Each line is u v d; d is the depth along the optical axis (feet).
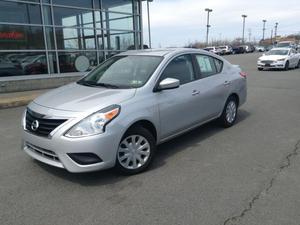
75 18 46.88
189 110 17.29
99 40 50.29
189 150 17.35
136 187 13.04
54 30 44.52
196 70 18.44
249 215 10.84
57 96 14.75
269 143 18.34
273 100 32.22
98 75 17.38
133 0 53.88
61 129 12.62
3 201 12.09
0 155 17.11
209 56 20.07
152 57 17.02
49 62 44.50
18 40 41.04
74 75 46.96
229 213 10.98
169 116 15.87
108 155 13.01
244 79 23.00
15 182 13.66
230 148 17.58
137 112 13.99
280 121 23.39
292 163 15.29
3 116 27.48
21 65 41.55
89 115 12.72
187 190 12.69
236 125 22.38
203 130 21.15
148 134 14.61
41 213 11.22
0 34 39.24
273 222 10.43
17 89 40.57
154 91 15.20
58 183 13.50
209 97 18.92
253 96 34.83
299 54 75.92
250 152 16.92
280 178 13.65
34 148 13.84
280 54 71.15
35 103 14.69
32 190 12.92
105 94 14.29
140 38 55.98
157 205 11.60
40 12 42.86
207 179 13.67
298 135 19.81
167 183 13.35
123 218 10.81
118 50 53.06
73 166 12.63
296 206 11.35
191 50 18.67
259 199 11.89
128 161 14.03
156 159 16.10
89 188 13.00
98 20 49.75
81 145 12.44
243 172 14.33
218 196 12.16
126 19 53.57
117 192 12.64
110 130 12.92
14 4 40.32
